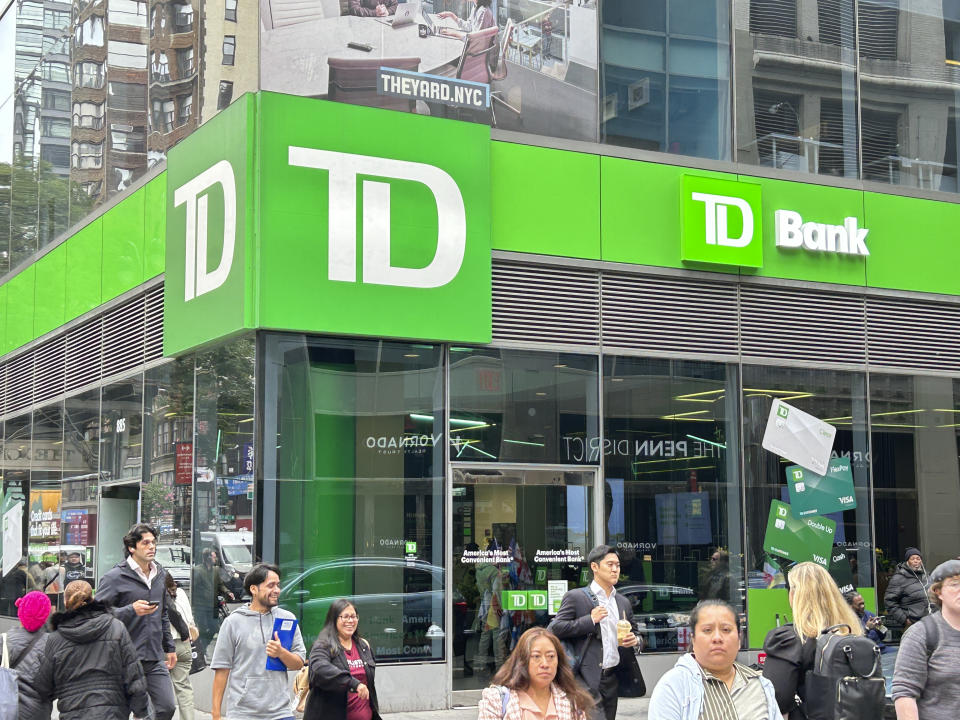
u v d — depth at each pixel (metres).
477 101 14.41
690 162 15.70
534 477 14.23
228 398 13.38
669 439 15.11
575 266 14.77
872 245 16.84
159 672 9.88
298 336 13.10
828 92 16.91
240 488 13.01
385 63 13.84
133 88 16.44
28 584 19.70
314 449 13.05
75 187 18.52
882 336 16.83
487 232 14.15
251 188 12.98
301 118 13.21
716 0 16.25
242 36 13.56
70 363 18.50
